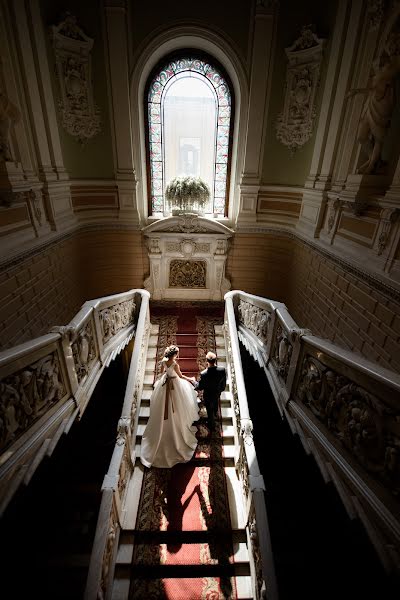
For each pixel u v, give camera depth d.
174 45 5.49
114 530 3.16
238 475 3.81
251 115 5.58
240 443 3.71
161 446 3.90
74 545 4.05
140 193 6.30
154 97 5.93
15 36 3.90
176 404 3.91
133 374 4.40
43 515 4.03
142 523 3.38
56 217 4.86
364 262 3.49
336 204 4.31
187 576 3.08
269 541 2.66
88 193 5.95
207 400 4.01
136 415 4.33
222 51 5.30
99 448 5.78
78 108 5.27
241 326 5.34
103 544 2.75
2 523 3.28
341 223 4.25
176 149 7.92
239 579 3.06
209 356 3.92
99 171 5.91
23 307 3.78
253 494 2.96
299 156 5.62
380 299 3.18
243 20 5.11
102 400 6.64
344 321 3.87
